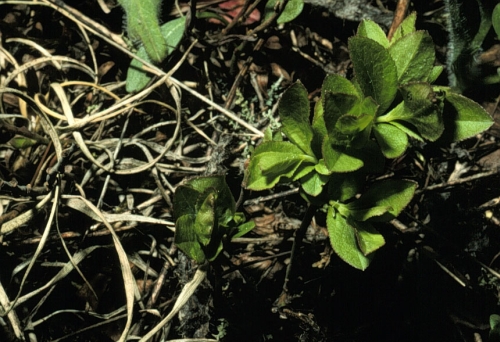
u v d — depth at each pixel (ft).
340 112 0.85
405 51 0.90
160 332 1.24
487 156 1.40
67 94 1.47
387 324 1.26
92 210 1.23
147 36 1.40
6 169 1.35
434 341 1.25
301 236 1.10
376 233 0.93
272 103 1.48
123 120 1.43
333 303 1.27
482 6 1.38
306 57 1.50
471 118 0.90
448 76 1.50
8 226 1.21
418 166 1.39
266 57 1.51
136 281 1.29
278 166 0.91
